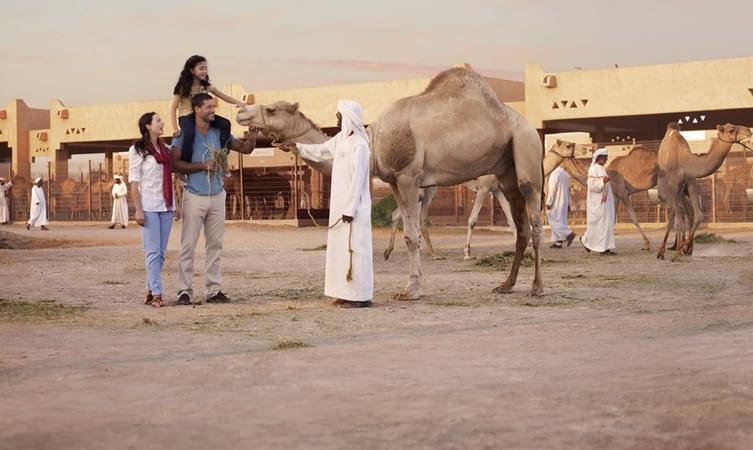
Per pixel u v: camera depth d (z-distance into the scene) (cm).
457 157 1130
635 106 3766
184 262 1105
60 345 769
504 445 443
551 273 1513
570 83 3894
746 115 4172
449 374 619
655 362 650
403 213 1127
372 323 905
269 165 4331
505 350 723
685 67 3666
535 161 1159
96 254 2094
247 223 3922
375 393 561
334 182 1057
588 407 513
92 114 5100
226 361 683
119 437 466
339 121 1067
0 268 1680
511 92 4241
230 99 1141
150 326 891
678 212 1870
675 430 462
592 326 869
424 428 474
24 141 5391
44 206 3959
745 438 447
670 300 1101
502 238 2869
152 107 4900
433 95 1138
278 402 541
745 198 3444
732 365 629
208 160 1104
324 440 456
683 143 1867
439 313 984
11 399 556
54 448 448
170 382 605
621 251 2158
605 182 2034
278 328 873
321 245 2492
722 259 1816
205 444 452
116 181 4072
